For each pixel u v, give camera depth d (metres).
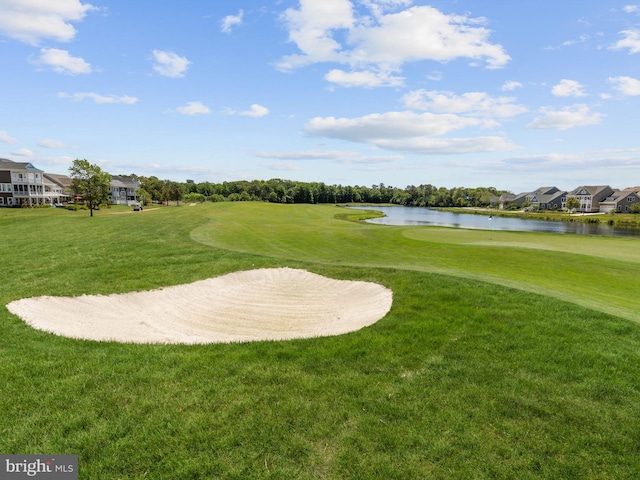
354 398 4.77
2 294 9.24
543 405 4.64
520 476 3.59
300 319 8.96
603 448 3.96
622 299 9.54
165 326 8.43
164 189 92.94
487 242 20.38
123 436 3.99
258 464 3.68
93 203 45.44
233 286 11.45
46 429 4.04
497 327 6.96
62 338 6.62
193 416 4.32
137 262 13.38
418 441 4.01
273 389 4.94
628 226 55.78
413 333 6.84
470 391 4.94
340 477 3.55
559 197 105.31
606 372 5.37
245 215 38.47
